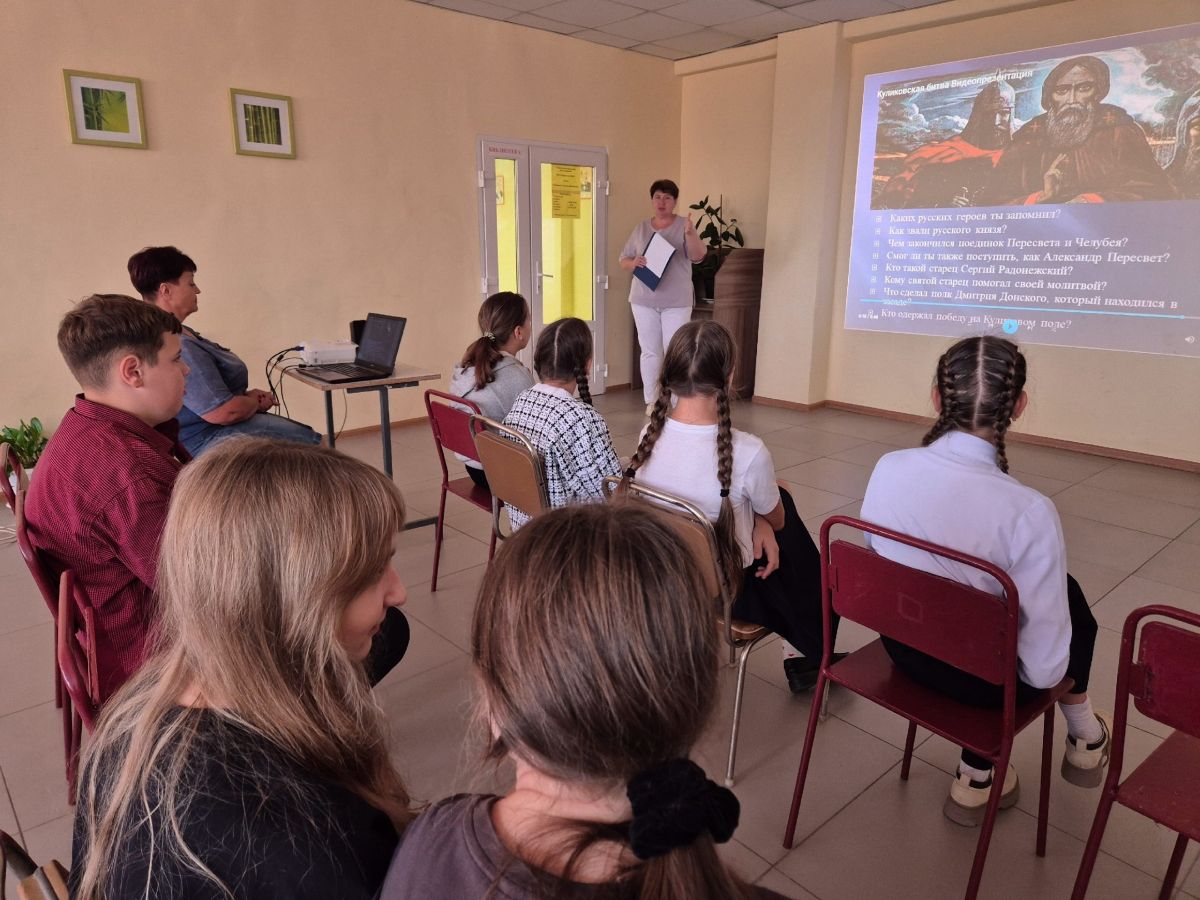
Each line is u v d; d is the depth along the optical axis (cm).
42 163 347
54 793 169
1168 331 398
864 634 234
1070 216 420
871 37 479
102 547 133
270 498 65
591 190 564
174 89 377
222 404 275
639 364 629
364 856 65
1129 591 266
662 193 495
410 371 320
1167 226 389
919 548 127
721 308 564
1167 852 153
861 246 513
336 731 68
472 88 485
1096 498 362
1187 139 376
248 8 392
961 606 121
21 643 233
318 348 320
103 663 138
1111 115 397
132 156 371
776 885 145
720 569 159
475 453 240
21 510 146
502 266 530
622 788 45
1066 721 175
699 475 161
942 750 185
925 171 473
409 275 483
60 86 345
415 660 223
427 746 185
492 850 45
